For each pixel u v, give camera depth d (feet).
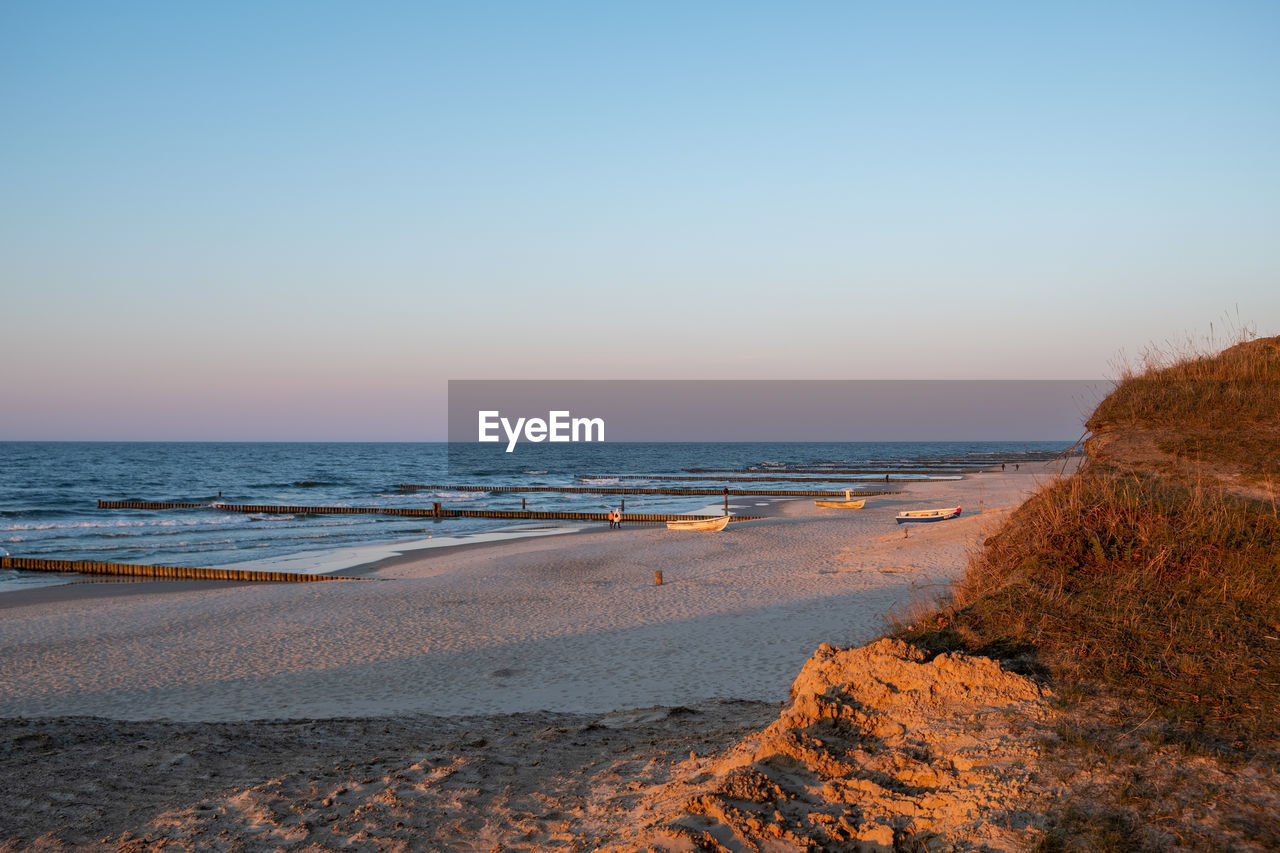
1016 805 13.80
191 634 64.39
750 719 27.48
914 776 15.42
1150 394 35.70
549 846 16.26
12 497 216.74
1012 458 454.81
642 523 159.22
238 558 111.75
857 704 18.37
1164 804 13.26
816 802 15.15
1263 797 13.09
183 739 29.37
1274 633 18.30
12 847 19.11
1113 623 19.61
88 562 99.86
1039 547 23.89
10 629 66.85
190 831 19.12
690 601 70.85
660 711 31.17
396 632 63.36
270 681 51.44
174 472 342.23
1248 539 22.03
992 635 20.18
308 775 23.06
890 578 74.28
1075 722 15.93
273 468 388.98
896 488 228.22
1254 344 40.78
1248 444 29.32
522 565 96.99
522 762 22.88
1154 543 22.65
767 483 274.77
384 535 139.23
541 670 51.03
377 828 18.29
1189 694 16.47
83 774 24.56
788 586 74.95
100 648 60.44
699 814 14.88
